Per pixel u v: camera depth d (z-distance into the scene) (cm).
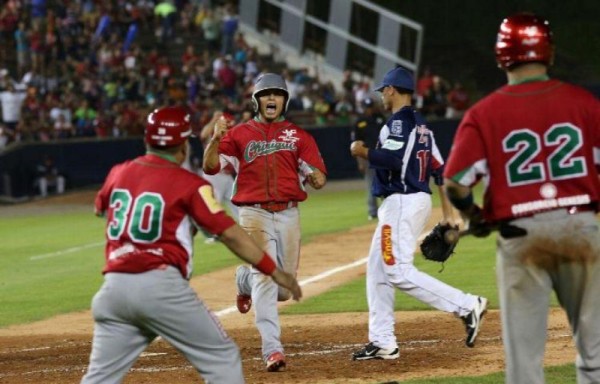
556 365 1739
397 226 1802
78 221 5362
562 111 1209
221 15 8456
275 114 1856
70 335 2395
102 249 4162
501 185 1219
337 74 7725
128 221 1280
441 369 1755
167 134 1308
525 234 1207
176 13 8400
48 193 6494
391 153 1778
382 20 7412
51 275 3528
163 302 1276
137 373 1822
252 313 2600
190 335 1296
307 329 2284
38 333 2456
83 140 6581
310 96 7406
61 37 7588
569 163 1204
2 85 7044
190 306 1289
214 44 8206
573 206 1205
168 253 1279
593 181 1209
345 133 6881
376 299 1845
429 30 8738
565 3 9275
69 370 1891
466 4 8938
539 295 1216
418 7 8838
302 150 1848
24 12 7844
